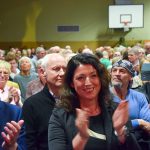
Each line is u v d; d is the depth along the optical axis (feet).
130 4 55.01
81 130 5.81
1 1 57.26
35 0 57.11
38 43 57.67
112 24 54.90
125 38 56.54
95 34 57.00
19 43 57.88
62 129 6.27
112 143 6.12
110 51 36.86
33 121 9.07
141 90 12.00
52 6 57.16
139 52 26.58
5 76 13.98
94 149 6.03
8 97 12.37
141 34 56.13
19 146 7.36
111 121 6.31
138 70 21.54
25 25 57.52
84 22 57.00
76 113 6.16
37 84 14.06
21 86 19.93
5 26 57.57
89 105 6.47
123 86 10.18
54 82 9.16
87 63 6.37
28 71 20.40
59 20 57.21
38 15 57.36
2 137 7.00
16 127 6.41
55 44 57.62
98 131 6.22
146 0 55.31
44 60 9.69
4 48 57.77
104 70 6.50
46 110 9.09
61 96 6.57
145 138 9.75
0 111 7.41
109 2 56.29
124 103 6.22
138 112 10.16
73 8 56.95
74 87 6.48
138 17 54.44
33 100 9.21
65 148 6.10
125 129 6.21
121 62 10.25
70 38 57.41
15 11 57.36
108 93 6.61
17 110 7.62
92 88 6.32
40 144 9.03
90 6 56.75
